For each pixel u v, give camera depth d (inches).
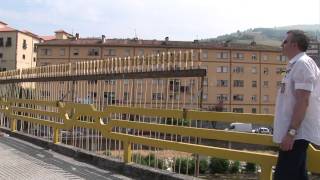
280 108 199.6
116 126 396.8
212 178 617.0
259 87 3880.4
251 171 682.8
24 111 633.6
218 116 291.7
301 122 190.5
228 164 657.0
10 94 765.9
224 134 285.6
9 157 458.0
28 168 395.2
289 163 193.2
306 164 204.4
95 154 422.3
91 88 489.4
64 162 428.5
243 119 273.7
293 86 195.3
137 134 389.4
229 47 3811.5
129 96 425.7
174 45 3629.4
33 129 618.5
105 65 459.2
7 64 3929.6
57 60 3732.8
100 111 427.8
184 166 370.6
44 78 614.9
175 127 328.2
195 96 357.1
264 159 255.9
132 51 3636.8
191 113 316.2
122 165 375.6
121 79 429.1
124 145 380.5
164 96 385.1
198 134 306.7
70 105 493.7
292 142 190.9
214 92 3786.9
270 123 257.9
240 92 3841.0
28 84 700.0
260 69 3887.8
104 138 431.5
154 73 382.9
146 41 3732.8
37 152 495.2
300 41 197.6
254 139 265.3
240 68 3848.4
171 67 366.3
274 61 3917.3
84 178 353.4
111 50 3681.1
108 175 366.0
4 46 3937.0
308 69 191.0
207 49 3772.1
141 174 350.9
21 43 3973.9
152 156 381.7
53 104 539.8
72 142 496.7
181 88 369.4
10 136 653.9
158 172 334.3
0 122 732.0
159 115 347.3
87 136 464.4
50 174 368.5
